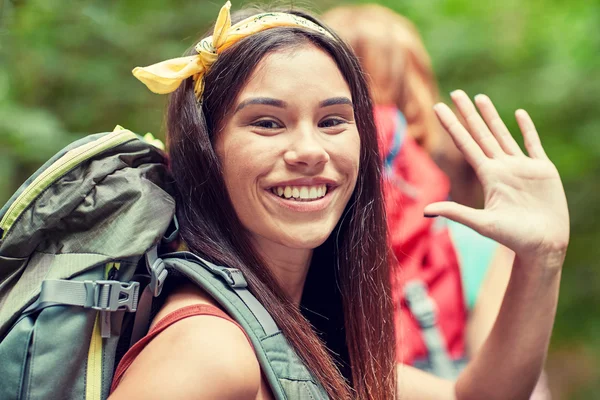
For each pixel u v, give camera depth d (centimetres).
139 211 122
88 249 120
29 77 289
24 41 285
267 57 129
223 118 132
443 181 217
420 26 455
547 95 430
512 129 439
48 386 112
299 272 147
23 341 113
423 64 244
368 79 165
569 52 442
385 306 152
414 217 204
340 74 136
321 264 157
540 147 160
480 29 453
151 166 133
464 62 450
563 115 433
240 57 130
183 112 136
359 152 140
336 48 137
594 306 459
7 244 122
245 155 129
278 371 117
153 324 121
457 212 151
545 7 462
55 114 295
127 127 301
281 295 134
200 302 120
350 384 152
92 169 124
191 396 106
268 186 129
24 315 116
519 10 461
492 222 151
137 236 121
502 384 164
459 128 161
